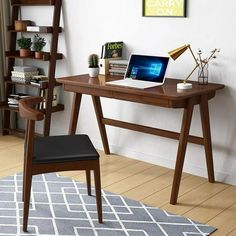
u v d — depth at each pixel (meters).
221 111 3.35
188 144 3.57
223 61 3.26
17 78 4.42
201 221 2.81
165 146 3.72
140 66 3.47
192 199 3.12
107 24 3.88
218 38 3.25
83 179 3.45
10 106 4.54
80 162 2.63
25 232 2.64
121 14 3.76
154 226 2.73
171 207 3.00
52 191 3.21
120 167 3.72
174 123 3.61
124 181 3.43
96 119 4.16
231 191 3.27
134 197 3.14
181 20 3.41
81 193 3.19
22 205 2.99
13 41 4.50
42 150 2.69
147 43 3.65
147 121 3.78
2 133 4.68
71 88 3.56
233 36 3.18
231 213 2.92
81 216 2.85
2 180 3.41
